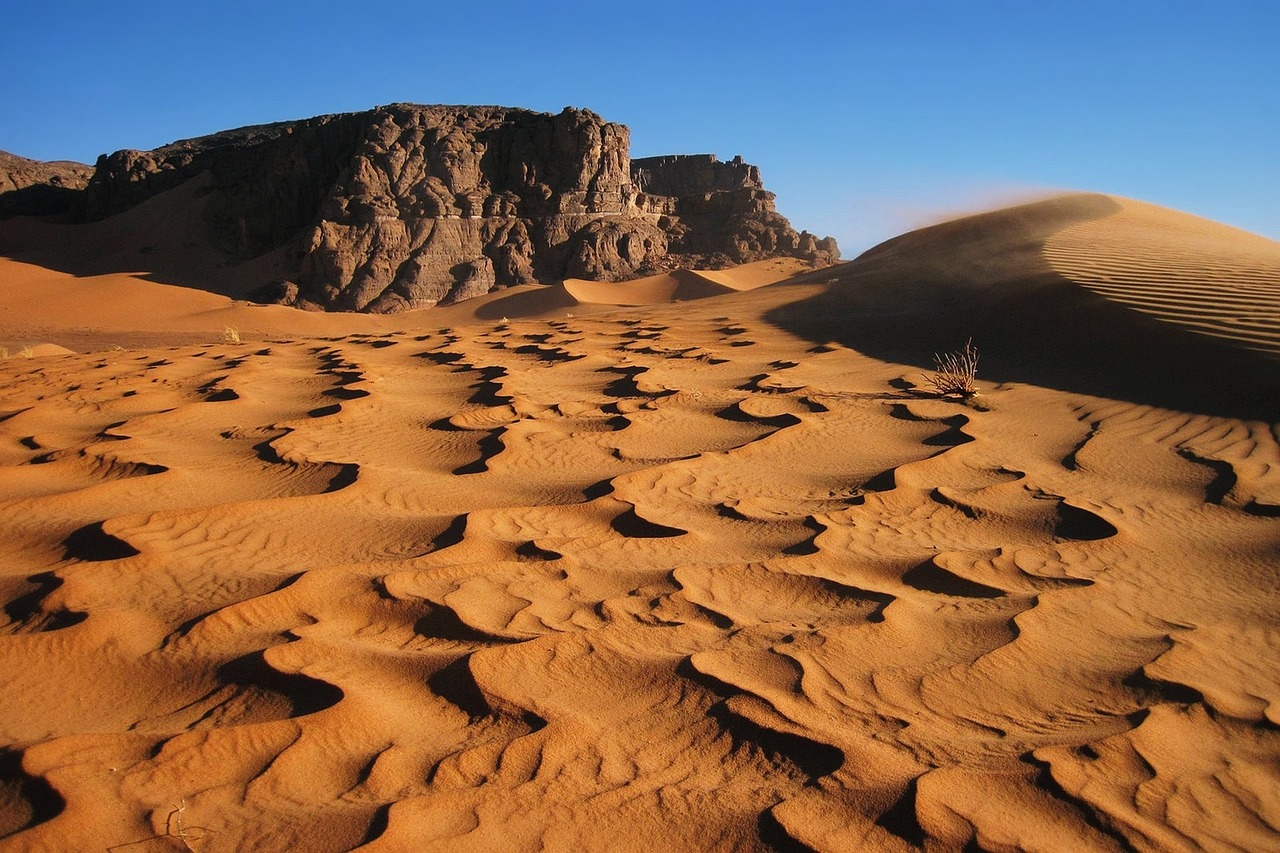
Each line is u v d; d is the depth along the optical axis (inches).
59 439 375.6
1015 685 165.8
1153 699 159.2
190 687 165.0
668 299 2674.7
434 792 131.7
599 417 426.3
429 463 343.0
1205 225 1253.1
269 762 137.9
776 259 3348.9
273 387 513.0
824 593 213.5
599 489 299.0
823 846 119.2
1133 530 257.1
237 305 2640.3
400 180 3206.2
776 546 247.9
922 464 328.2
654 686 164.1
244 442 369.1
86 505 275.1
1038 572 226.4
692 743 145.9
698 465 335.3
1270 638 187.2
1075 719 152.9
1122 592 212.8
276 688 161.6
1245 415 379.6
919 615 198.7
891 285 1063.0
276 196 3469.5
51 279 2847.0
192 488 298.5
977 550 243.0
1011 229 1274.6
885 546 248.2
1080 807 127.1
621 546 247.1
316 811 126.7
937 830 121.5
